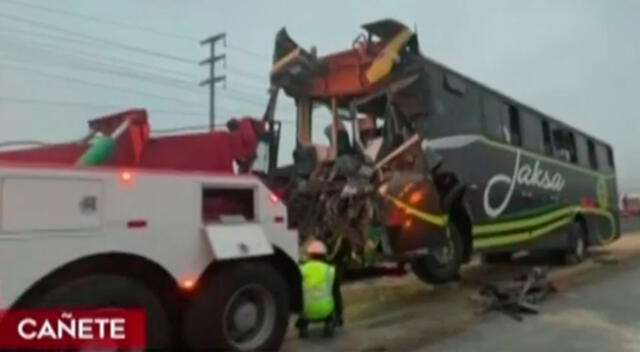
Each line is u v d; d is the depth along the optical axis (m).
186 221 4.97
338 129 9.67
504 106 12.14
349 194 8.45
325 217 8.55
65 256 4.18
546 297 9.55
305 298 6.62
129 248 4.53
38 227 4.05
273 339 5.67
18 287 3.95
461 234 10.52
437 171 9.68
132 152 5.39
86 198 4.32
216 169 5.76
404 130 9.23
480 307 8.72
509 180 11.98
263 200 5.71
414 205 8.82
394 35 9.41
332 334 6.86
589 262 15.59
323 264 6.84
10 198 3.95
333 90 9.77
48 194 4.12
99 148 5.21
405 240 8.59
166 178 4.86
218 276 5.23
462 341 6.63
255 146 6.19
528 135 13.04
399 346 6.40
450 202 9.90
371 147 9.13
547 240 13.72
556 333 7.02
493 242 11.30
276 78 9.55
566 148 15.38
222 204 5.38
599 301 9.28
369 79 9.37
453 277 10.22
